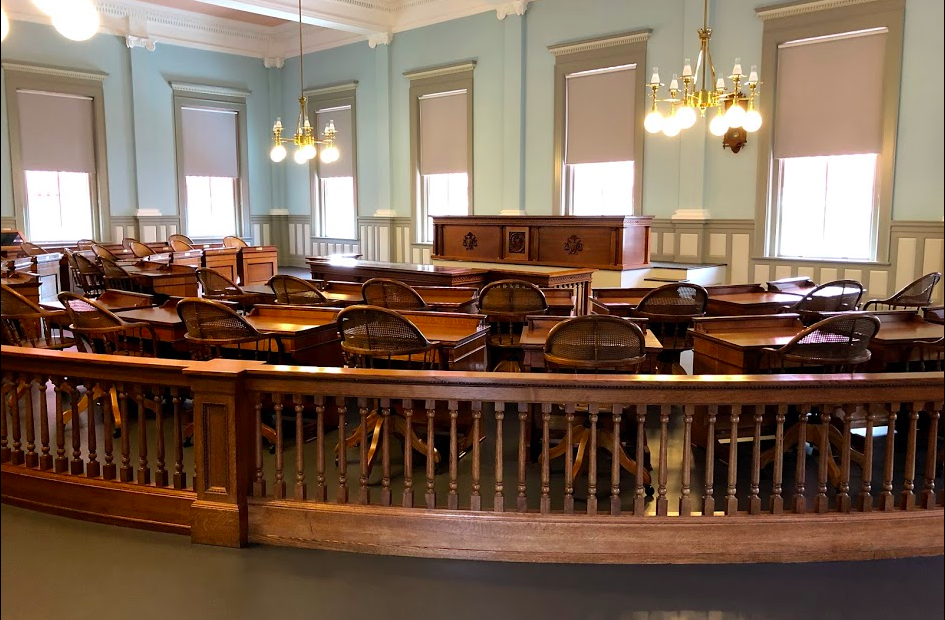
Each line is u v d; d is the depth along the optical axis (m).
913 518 2.64
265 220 13.31
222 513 2.74
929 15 6.68
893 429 2.63
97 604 2.35
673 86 6.15
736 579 2.50
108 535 2.85
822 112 7.44
